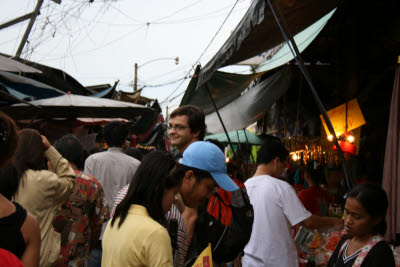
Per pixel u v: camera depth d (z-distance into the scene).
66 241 3.08
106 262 1.71
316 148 7.63
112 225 1.76
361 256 2.11
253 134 11.33
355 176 6.01
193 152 2.04
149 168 1.76
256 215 2.99
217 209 2.14
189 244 2.12
